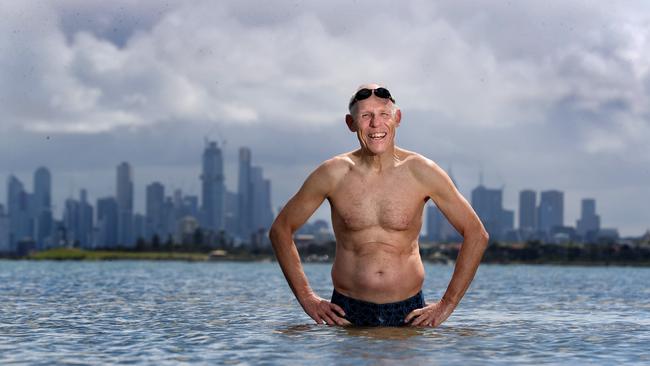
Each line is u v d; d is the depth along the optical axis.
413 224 10.26
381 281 10.23
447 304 10.51
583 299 20.80
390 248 10.24
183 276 52.34
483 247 10.48
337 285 10.56
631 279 54.91
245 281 38.91
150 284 32.06
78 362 7.85
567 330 10.88
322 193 10.41
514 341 9.36
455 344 8.95
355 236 10.29
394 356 8.02
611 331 10.78
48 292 23.02
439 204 10.35
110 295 21.16
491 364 7.63
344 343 8.95
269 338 9.51
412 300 10.51
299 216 10.60
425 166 10.18
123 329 10.86
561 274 81.56
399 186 10.14
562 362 7.84
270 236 10.88
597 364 7.74
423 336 9.59
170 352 8.45
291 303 17.12
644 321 12.66
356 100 10.13
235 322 11.88
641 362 7.88
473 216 10.38
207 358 8.00
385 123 10.01
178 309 14.98
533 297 21.66
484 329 10.79
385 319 10.42
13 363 7.80
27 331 10.64
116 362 7.83
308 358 7.91
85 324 11.66
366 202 10.16
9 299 18.69
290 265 10.76
